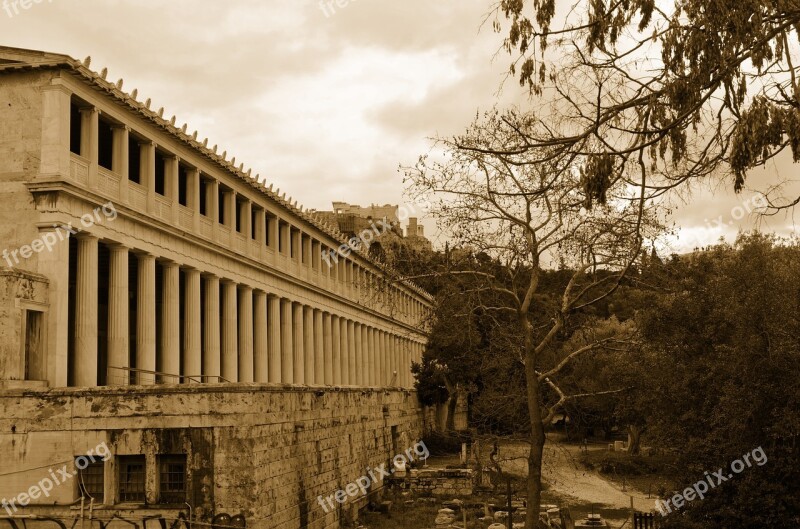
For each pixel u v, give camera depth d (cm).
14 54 4188
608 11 1950
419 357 12144
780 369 3400
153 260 5019
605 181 1905
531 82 2080
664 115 1958
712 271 3928
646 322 3822
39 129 4172
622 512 5484
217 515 3338
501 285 3444
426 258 3472
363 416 5541
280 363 7088
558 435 8769
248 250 6494
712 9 1800
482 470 6053
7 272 3791
